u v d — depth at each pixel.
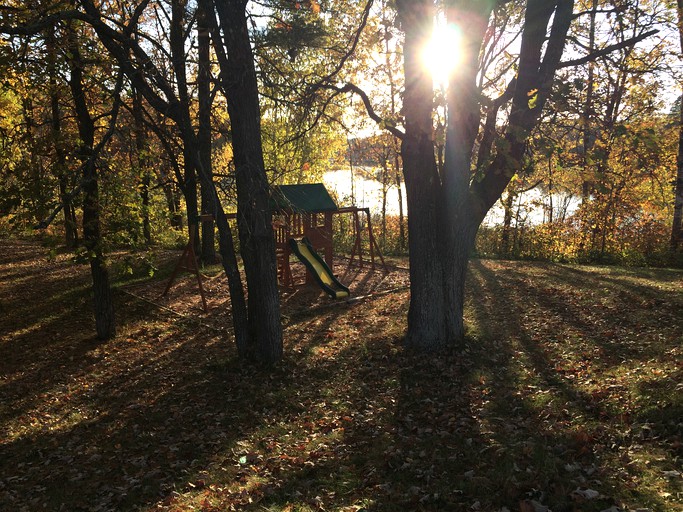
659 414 5.57
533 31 8.00
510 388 7.54
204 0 8.66
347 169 31.89
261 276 9.53
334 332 11.57
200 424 7.65
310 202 17.16
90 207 10.38
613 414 5.93
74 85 10.77
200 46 10.04
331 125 11.89
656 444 4.99
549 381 7.62
